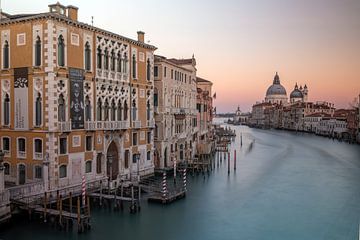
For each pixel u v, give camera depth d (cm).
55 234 2764
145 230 2959
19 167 3500
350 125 12850
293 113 19275
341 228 3127
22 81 3444
